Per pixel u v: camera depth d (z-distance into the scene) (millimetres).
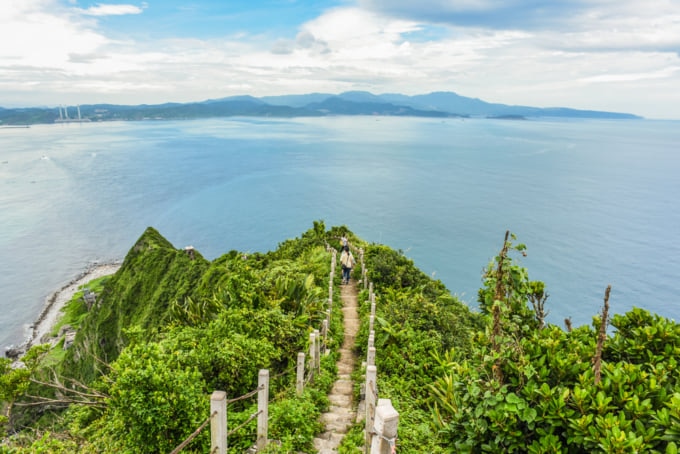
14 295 70875
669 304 73625
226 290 13109
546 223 129625
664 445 4367
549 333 6609
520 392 5207
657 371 5297
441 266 92625
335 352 12539
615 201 162250
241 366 8508
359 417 8375
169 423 6078
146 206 138000
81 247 97500
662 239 113562
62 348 48812
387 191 173625
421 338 12445
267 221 126188
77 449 7273
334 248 29562
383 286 20312
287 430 7148
